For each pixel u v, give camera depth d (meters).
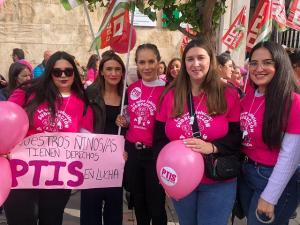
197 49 2.58
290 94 2.36
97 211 3.31
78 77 3.01
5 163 2.70
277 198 2.38
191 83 2.68
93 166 3.12
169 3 3.53
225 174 2.53
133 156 3.39
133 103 3.39
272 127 2.36
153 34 8.68
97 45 3.32
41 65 7.09
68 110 2.96
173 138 2.69
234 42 5.00
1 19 8.34
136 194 3.48
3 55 8.48
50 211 3.02
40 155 2.96
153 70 3.37
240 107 2.65
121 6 3.21
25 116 2.70
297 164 2.39
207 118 2.59
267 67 2.42
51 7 8.48
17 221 2.90
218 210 2.64
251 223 2.61
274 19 4.18
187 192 2.53
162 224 3.41
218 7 3.84
